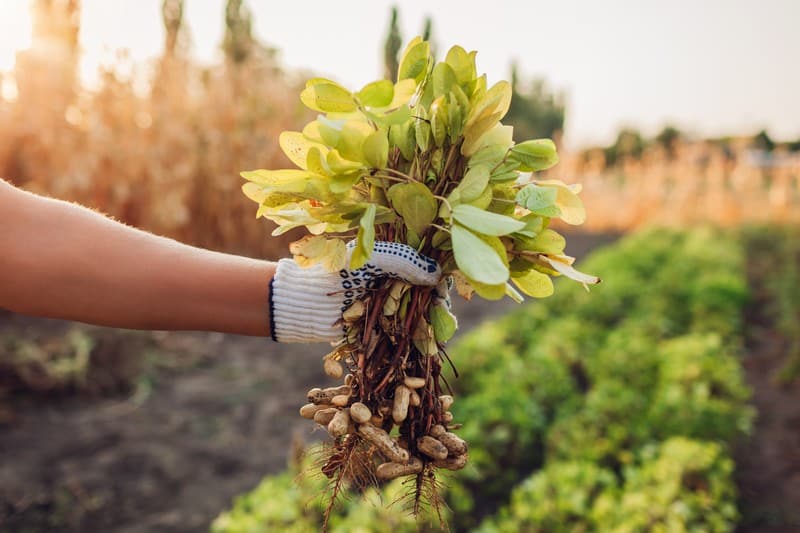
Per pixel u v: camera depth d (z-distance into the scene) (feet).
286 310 3.49
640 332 17.21
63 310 3.34
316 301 3.49
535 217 3.45
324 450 3.53
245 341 16.80
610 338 16.42
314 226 3.57
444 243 3.43
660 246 34.94
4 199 3.26
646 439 10.80
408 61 3.45
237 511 8.14
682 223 48.96
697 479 9.25
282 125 25.61
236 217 23.73
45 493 9.41
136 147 20.03
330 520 7.74
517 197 3.34
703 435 11.01
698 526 8.13
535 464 10.89
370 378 3.33
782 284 25.23
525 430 10.85
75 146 19.19
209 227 23.11
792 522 9.42
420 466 3.34
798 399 14.39
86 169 18.72
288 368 15.06
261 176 3.43
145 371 14.02
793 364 15.60
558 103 95.55
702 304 20.30
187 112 23.04
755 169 49.83
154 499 9.53
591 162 55.26
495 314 22.34
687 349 14.33
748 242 40.65
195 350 15.66
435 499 3.58
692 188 50.78
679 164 53.01
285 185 3.25
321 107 3.29
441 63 3.44
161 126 21.15
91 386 12.77
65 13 18.53
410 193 3.27
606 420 11.43
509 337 17.35
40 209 3.34
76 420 11.73
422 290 3.45
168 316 3.44
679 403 11.40
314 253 3.29
